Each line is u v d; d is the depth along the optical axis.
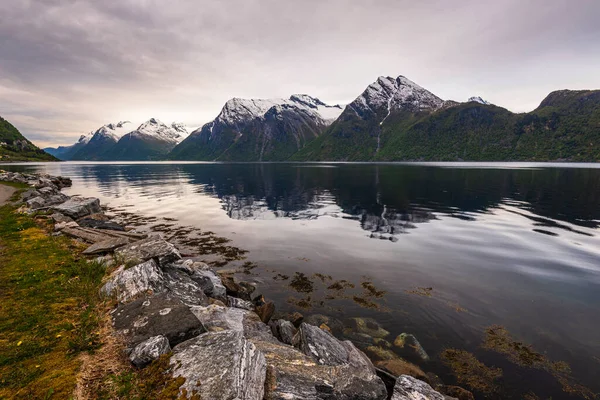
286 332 11.41
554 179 84.56
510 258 21.66
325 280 18.12
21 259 12.34
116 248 13.93
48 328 7.21
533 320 13.71
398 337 12.41
